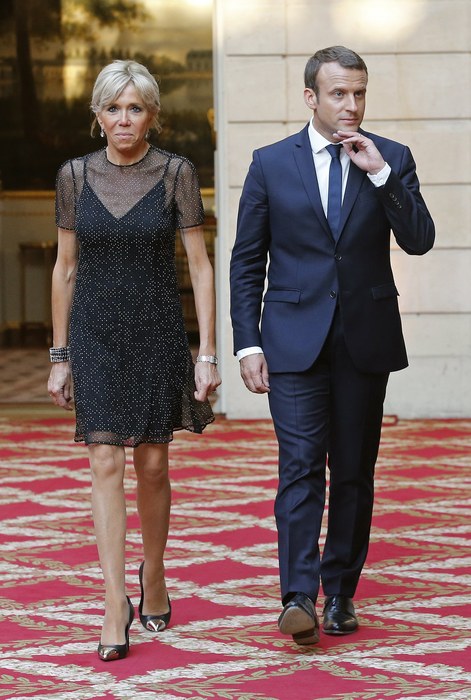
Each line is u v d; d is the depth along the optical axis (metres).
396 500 16.53
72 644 10.01
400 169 10.04
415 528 14.72
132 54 43.66
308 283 10.00
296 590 9.58
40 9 43.72
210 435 22.77
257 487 17.56
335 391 10.12
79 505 16.27
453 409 24.70
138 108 9.83
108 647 9.55
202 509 15.95
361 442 10.17
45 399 28.02
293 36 24.16
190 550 13.58
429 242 9.95
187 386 10.27
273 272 10.24
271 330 10.09
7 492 17.22
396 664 9.35
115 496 9.82
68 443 22.06
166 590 10.74
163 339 10.07
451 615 10.83
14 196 44.25
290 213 9.99
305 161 10.02
